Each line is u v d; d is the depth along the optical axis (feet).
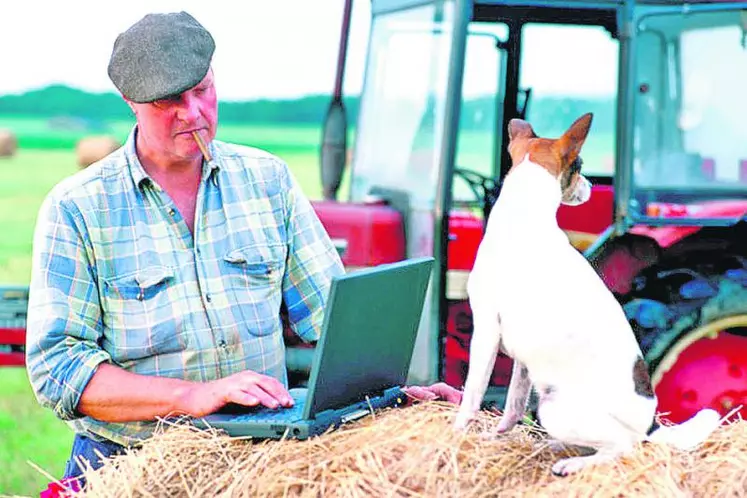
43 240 10.06
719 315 17.44
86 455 10.32
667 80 17.90
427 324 17.31
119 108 102.37
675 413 17.84
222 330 10.50
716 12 17.60
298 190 11.60
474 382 8.59
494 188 19.15
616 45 18.99
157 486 8.27
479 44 20.44
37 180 67.67
